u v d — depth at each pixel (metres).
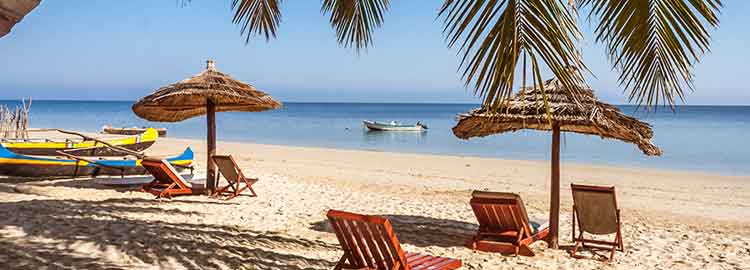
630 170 17.98
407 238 7.29
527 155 24.61
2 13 1.95
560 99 6.29
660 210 10.46
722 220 9.55
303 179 13.34
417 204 10.06
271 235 6.88
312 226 7.70
